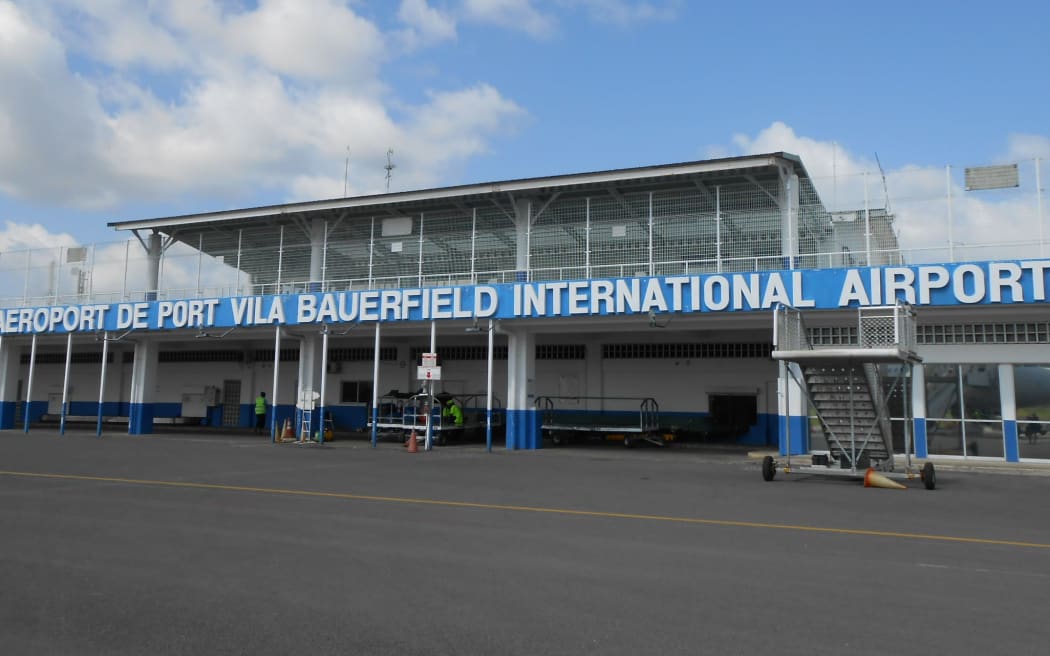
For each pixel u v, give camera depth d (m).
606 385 30.11
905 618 5.71
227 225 28.30
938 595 6.36
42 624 5.48
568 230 23.41
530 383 24.56
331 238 27.00
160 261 29.50
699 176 21.59
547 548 8.19
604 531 9.24
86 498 11.65
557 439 27.58
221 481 14.08
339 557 7.65
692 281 20.53
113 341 29.66
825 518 10.41
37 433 29.86
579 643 5.14
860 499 12.52
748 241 21.22
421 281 24.83
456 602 6.09
